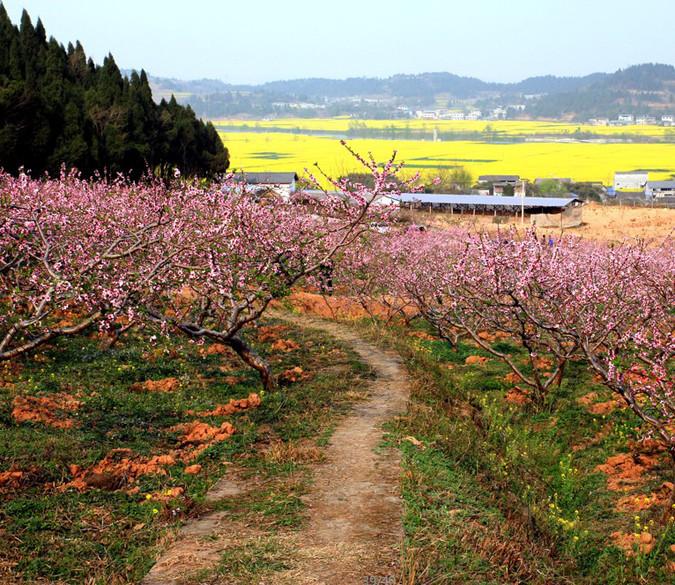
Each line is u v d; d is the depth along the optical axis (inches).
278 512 439.8
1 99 1939.0
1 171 1034.7
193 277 637.9
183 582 355.6
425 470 516.4
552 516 491.2
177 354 849.5
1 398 613.3
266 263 706.2
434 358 1024.9
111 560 380.8
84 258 579.8
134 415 624.7
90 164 2222.0
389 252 1251.2
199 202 735.1
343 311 1290.6
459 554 393.7
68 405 625.6
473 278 815.1
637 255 799.1
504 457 608.7
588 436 709.9
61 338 847.7
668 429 656.4
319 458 536.1
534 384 813.2
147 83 3097.9
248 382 773.9
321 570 368.2
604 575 432.8
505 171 7007.9
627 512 532.7
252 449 559.5
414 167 7116.1
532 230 778.2
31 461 489.1
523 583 383.9
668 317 775.7
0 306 803.4
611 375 595.2
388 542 400.8
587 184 5551.2
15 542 389.7
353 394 728.3
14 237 565.0
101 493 459.5
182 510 440.1
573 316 752.3
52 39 2930.6
